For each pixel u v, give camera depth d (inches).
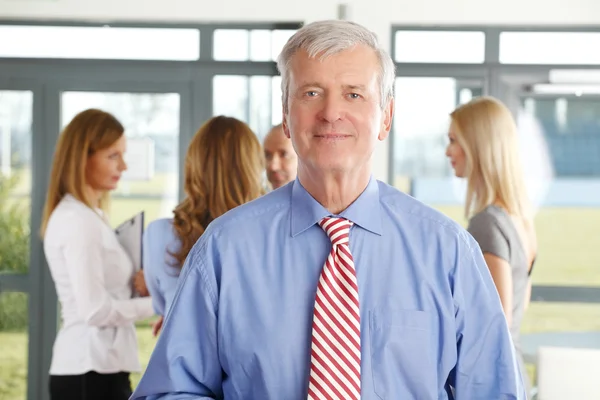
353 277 55.6
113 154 147.1
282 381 55.6
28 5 187.3
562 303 191.3
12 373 189.0
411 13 187.9
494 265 96.6
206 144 108.9
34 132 191.2
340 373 54.2
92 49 191.2
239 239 57.6
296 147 56.4
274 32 191.5
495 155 99.2
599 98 190.1
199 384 58.3
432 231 57.6
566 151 191.8
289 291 56.6
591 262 191.2
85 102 191.8
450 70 191.0
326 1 187.9
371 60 55.6
